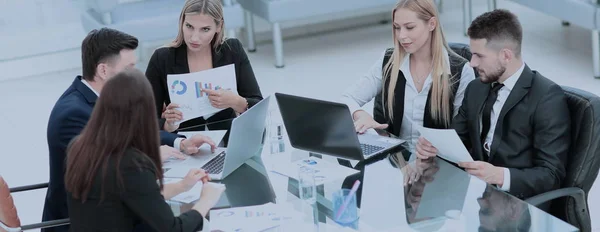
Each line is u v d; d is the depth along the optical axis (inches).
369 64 248.1
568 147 113.4
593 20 214.7
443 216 101.1
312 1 244.7
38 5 253.1
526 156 115.7
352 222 100.8
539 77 115.2
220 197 109.5
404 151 122.0
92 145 89.7
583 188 112.8
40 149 200.4
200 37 132.3
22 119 220.8
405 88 132.3
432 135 114.0
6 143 205.2
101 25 236.7
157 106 139.3
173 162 120.5
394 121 134.6
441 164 116.3
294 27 281.3
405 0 125.2
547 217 99.6
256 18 277.1
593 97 112.2
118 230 91.4
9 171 188.5
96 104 90.8
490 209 102.3
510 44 113.5
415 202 105.3
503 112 115.7
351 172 115.3
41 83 249.0
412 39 125.8
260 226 100.0
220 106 132.2
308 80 237.8
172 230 92.4
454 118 126.6
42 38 256.8
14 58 254.7
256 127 120.0
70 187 91.1
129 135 89.5
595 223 151.7
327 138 119.1
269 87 233.9
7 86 247.3
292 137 123.9
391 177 113.1
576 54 241.4
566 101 114.5
